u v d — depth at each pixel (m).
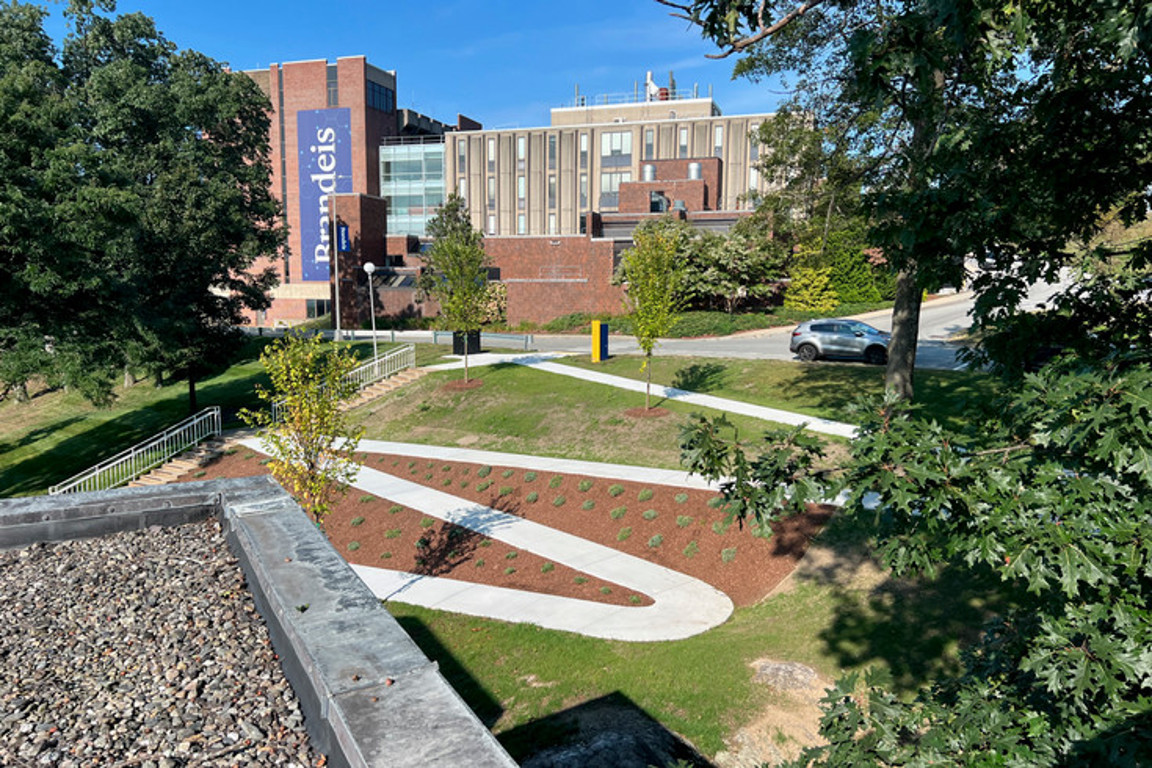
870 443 4.32
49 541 5.91
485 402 26.02
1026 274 5.44
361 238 55.28
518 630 12.20
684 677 10.36
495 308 49.22
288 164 75.38
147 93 31.00
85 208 19.64
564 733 9.28
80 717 3.75
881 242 5.76
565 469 19.09
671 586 13.72
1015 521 4.20
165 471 24.80
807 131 17.97
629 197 59.22
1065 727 4.36
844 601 11.91
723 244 42.94
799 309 43.34
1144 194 5.65
